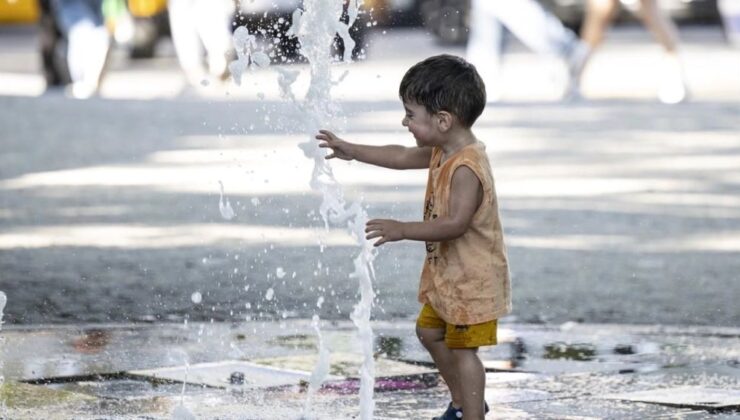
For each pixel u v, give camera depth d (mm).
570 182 23109
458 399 9320
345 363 11562
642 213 20219
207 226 18859
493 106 34812
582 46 36031
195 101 35906
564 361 11766
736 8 67625
